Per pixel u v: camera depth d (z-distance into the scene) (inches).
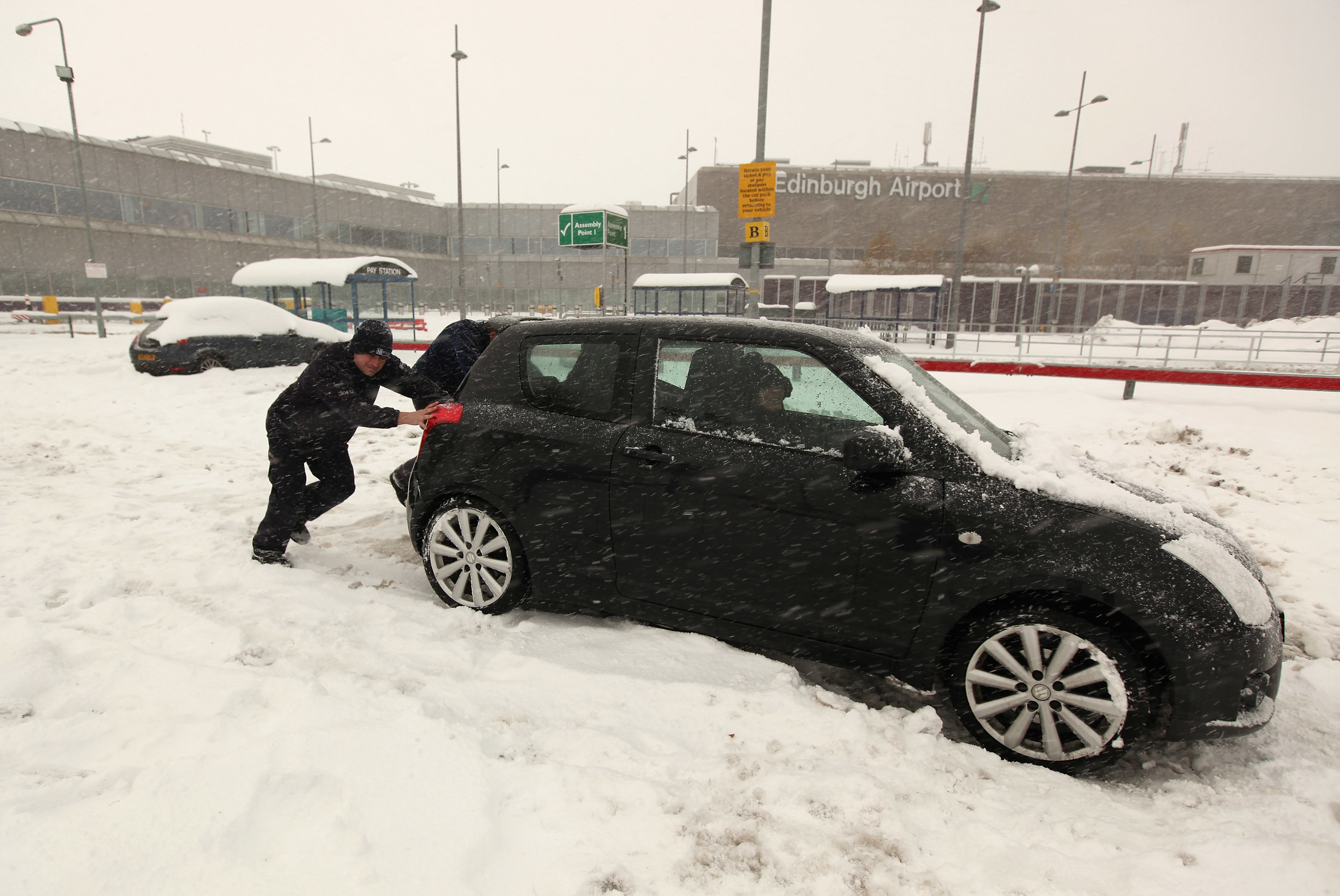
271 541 163.8
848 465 109.4
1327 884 78.4
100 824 78.4
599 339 139.6
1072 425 381.7
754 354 127.5
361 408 153.6
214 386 467.5
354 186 2315.5
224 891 71.2
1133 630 102.5
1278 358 868.0
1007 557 104.7
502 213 2481.5
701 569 124.9
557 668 120.6
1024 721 105.8
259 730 97.7
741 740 104.7
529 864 77.7
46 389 448.8
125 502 221.5
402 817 82.6
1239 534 220.1
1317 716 123.2
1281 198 2699.3
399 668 119.0
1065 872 80.6
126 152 1628.9
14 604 139.6
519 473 136.8
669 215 2487.7
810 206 2689.5
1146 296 1626.5
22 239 1462.8
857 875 79.5
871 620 113.7
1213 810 95.9
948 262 2674.7
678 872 78.4
